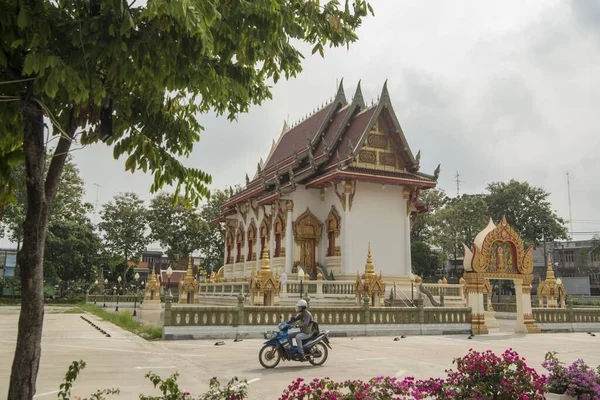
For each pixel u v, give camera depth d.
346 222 35.38
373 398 6.86
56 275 69.06
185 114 8.70
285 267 37.12
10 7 5.36
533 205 73.38
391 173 36.69
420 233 70.19
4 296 67.06
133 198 72.81
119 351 16.23
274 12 6.40
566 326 26.94
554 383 9.69
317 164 38.34
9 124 6.31
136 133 7.46
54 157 6.36
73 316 37.72
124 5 5.54
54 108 6.68
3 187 7.14
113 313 37.44
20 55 6.00
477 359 8.59
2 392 9.99
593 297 65.69
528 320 25.58
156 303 45.34
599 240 92.19
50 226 65.06
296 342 13.48
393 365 13.87
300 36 6.98
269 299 27.23
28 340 5.71
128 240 70.44
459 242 64.12
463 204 66.25
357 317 22.34
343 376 12.11
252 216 46.91
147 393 9.85
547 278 40.09
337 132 40.22
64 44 5.80
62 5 5.99
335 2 7.86
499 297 67.06
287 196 38.06
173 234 69.88
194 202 7.84
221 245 71.94
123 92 7.50
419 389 7.62
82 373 12.03
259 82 8.70
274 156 51.72
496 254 25.36
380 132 37.84
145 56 5.90
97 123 7.44
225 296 39.75
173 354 15.55
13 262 78.25
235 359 14.58
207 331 19.70
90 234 71.00
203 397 7.00
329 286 30.78
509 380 8.30
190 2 5.32
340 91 44.09
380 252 36.50
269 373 12.42
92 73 5.83
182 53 6.10
